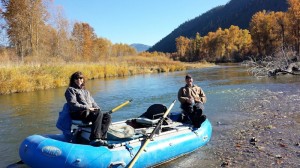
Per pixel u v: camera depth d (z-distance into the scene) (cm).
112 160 284
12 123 564
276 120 506
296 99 687
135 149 306
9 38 2077
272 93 799
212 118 550
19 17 2036
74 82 332
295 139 399
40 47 2142
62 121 323
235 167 320
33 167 287
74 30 2750
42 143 289
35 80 1114
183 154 358
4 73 1062
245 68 2266
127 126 357
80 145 284
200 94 449
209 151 373
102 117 313
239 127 478
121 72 1914
